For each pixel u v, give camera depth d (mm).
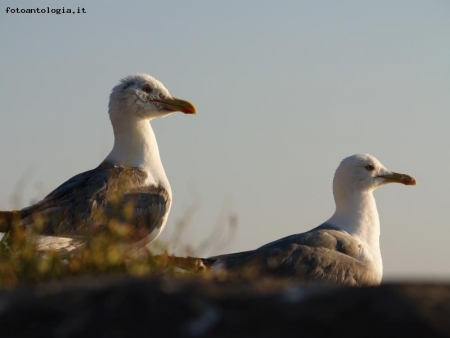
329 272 19172
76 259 13820
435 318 8445
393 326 8406
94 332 8797
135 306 9070
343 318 8602
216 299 9164
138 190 19422
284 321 8656
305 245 19500
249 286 9672
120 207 18766
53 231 17719
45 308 9273
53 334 8883
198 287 9500
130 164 20250
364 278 19766
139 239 19156
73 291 9664
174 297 9164
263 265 18750
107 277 11430
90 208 18312
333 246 19922
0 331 9039
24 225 17391
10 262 13523
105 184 18906
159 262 14000
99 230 18266
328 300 8930
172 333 8688
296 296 9109
